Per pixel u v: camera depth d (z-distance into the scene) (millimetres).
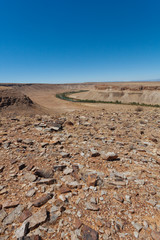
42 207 3387
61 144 7723
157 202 3768
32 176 4652
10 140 7676
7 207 3367
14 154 6125
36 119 14297
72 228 2873
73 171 5078
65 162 5699
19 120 13445
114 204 3623
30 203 3494
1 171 4926
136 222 3107
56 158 6008
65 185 4324
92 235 2682
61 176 4789
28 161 5641
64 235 2725
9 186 4156
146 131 11578
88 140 8711
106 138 9289
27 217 3070
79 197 3826
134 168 5633
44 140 7977
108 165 5746
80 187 4246
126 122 14930
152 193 4102
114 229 2900
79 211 3330
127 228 2939
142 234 2809
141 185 4473
